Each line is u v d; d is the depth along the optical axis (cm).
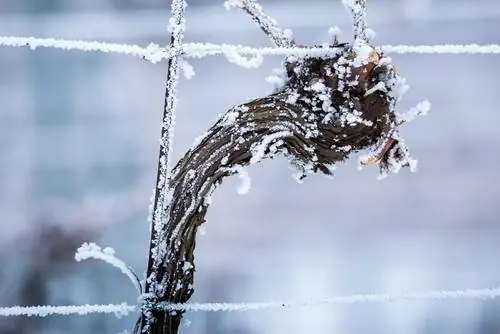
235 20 662
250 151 212
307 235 574
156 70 660
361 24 213
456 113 645
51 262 529
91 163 627
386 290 541
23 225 559
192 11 668
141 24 677
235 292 527
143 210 577
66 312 208
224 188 577
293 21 665
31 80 660
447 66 662
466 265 571
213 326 483
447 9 672
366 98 212
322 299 212
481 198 611
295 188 587
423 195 605
